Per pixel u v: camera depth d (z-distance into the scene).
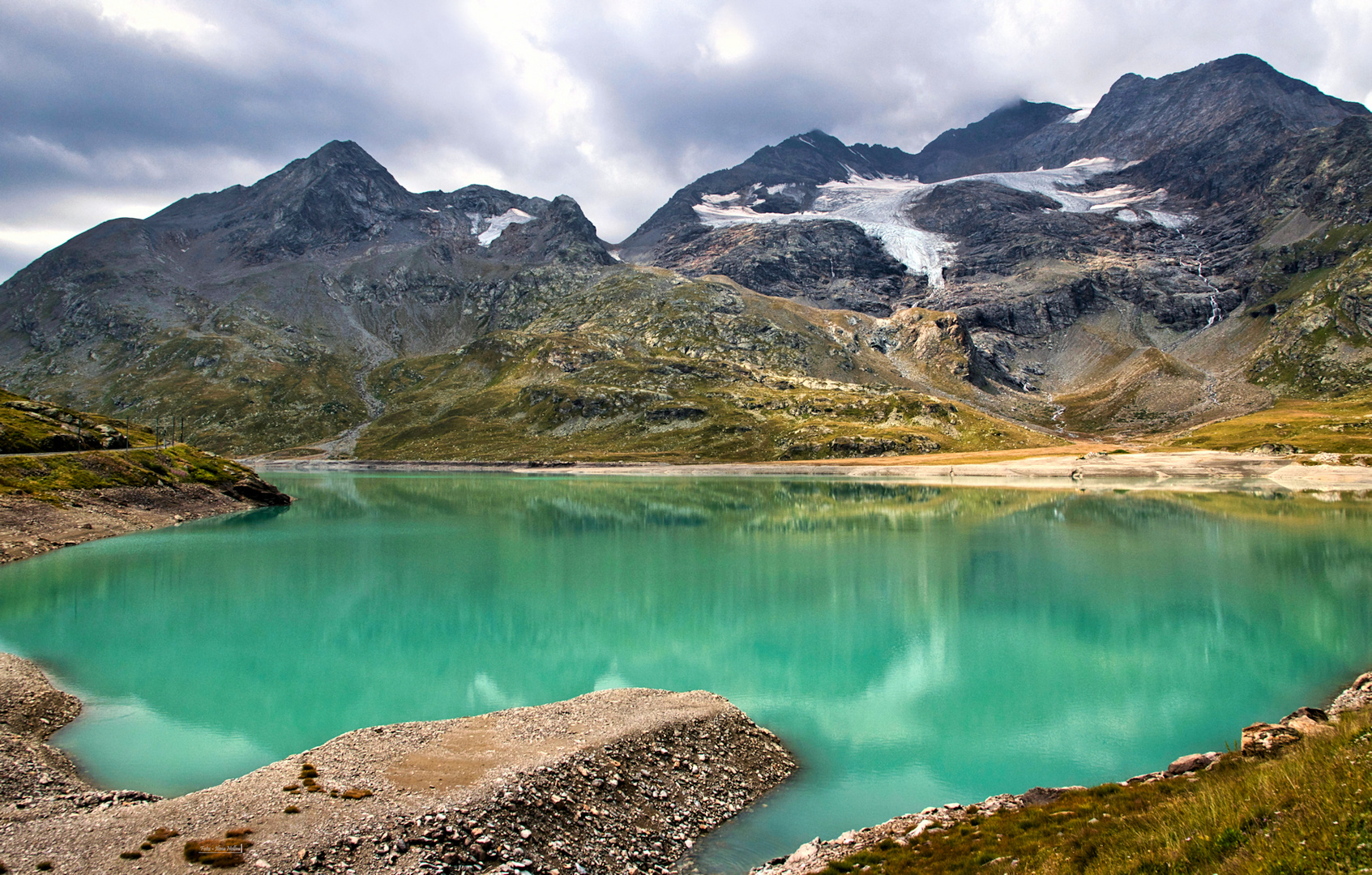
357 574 80.00
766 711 41.66
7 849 22.19
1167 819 18.11
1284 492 162.88
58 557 89.94
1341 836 13.78
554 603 67.50
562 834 24.98
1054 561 85.44
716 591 72.00
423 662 50.69
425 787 26.72
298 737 37.78
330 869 21.25
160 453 150.25
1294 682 45.66
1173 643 53.94
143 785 31.81
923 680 46.88
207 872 20.69
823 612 63.69
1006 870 18.73
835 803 30.83
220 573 80.75
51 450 136.75
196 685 45.66
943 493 176.00
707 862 25.41
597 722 35.22
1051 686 45.75
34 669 47.00
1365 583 72.50
